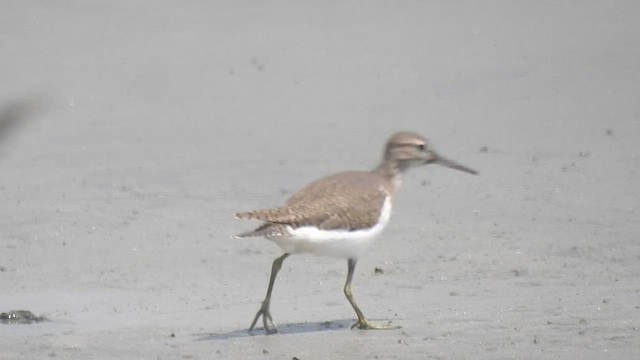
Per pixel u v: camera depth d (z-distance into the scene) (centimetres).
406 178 1609
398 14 2352
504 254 1313
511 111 1858
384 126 1820
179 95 2000
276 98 1967
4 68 2109
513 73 2023
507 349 984
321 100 1948
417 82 2008
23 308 1173
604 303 1122
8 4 2427
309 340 1037
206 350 1012
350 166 1653
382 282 1234
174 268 1306
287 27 2297
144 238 1412
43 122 1894
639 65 2028
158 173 1661
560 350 974
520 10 2338
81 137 1825
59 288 1244
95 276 1285
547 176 1584
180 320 1122
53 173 1675
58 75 2083
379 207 1115
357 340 1030
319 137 1784
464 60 2095
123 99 1986
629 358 947
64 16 2370
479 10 2350
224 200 1545
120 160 1722
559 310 1103
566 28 2223
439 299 1164
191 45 2225
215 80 2058
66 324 1115
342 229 1081
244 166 1677
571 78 1989
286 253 1096
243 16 2366
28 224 1473
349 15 2353
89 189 1605
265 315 1077
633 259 1284
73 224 1468
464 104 1898
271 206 1512
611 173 1586
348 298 1087
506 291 1183
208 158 1716
